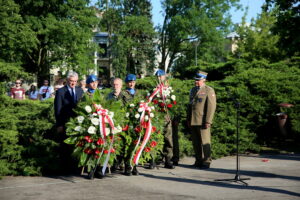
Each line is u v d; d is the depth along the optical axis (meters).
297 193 5.05
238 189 5.33
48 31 24.61
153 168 7.08
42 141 6.63
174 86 9.61
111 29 38.34
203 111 7.27
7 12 21.12
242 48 32.16
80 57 27.25
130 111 6.40
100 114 5.75
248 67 12.98
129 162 6.34
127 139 6.21
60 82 12.62
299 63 13.98
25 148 6.45
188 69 15.89
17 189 5.38
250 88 10.62
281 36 14.52
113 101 6.07
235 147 8.78
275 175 6.34
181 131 9.39
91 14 27.86
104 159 5.89
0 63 9.03
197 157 7.41
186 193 5.13
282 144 10.33
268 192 5.12
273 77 10.62
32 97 16.05
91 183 5.77
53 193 5.15
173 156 7.48
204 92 7.31
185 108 9.27
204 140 7.22
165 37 39.88
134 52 37.16
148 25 36.50
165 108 7.13
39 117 7.25
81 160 5.80
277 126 10.27
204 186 5.56
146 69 40.34
